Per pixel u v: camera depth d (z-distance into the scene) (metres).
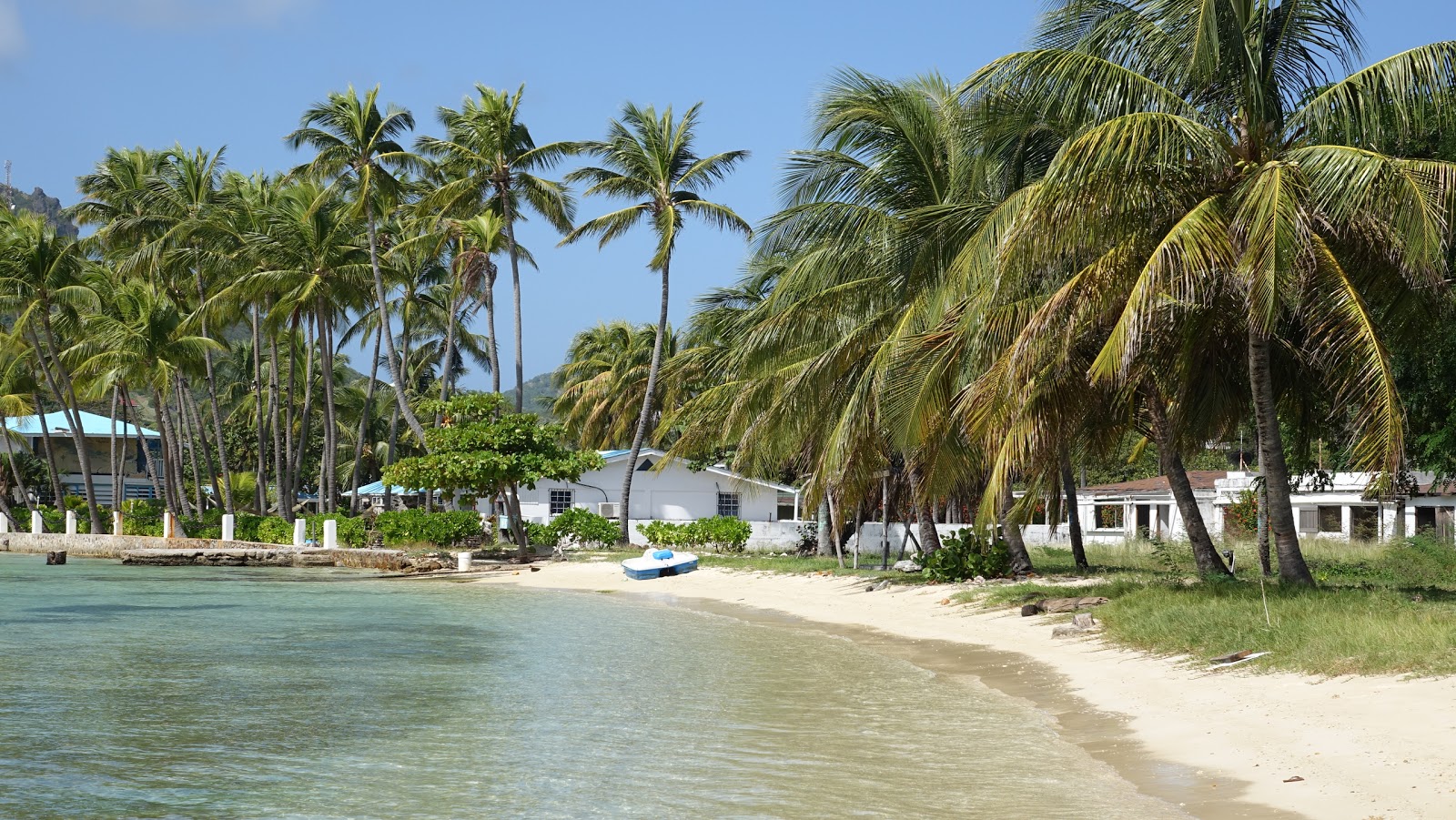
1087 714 12.04
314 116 46.38
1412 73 16.03
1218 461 67.44
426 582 34.94
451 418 42.56
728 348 40.53
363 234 54.56
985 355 19.44
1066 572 26.92
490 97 46.53
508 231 47.75
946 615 21.41
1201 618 15.34
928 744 10.83
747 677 15.30
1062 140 20.25
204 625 22.50
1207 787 8.73
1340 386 18.83
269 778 9.75
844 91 23.56
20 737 11.53
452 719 12.43
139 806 8.89
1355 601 15.62
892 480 32.47
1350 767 8.77
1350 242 16.56
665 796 8.95
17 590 32.03
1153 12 17.41
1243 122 17.48
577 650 18.38
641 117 43.22
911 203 23.91
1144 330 15.98
